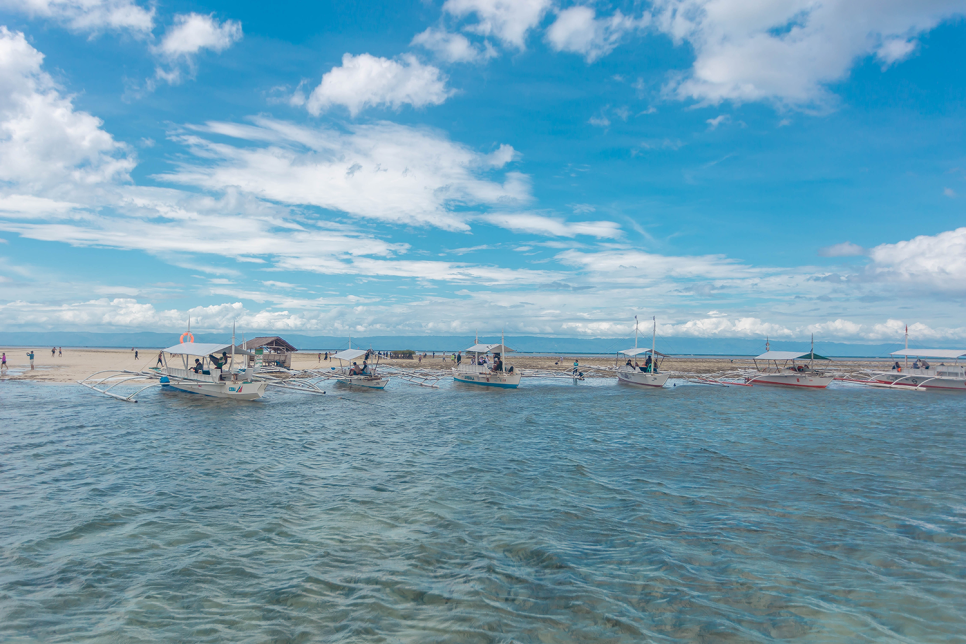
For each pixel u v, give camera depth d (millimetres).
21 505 13805
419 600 9047
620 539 12055
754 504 14875
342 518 13250
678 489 16375
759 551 11422
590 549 11430
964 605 9117
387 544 11555
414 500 14867
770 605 9047
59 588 9266
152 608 8633
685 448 22891
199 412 31797
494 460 20156
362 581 9734
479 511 13953
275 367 51281
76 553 10781
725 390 54125
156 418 29062
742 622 8469
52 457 19312
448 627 8195
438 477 17484
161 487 15750
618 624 8344
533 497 15336
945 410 38188
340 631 8047
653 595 9336
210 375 37781
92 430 25000
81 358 86250
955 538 12297
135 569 10094
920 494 15953
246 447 22016
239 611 8586
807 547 11688
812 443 24297
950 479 17781
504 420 30953
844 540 12117
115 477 16812
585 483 16969
